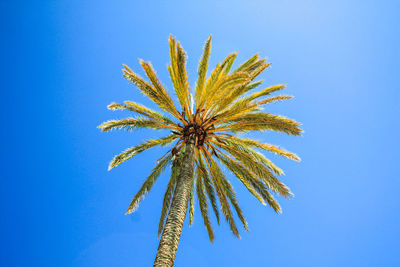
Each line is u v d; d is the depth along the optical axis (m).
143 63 10.02
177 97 11.87
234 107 11.27
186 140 11.41
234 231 11.91
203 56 10.97
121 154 11.27
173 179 12.55
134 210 11.36
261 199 12.52
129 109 11.28
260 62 12.74
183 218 8.55
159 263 6.96
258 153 11.48
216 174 12.39
